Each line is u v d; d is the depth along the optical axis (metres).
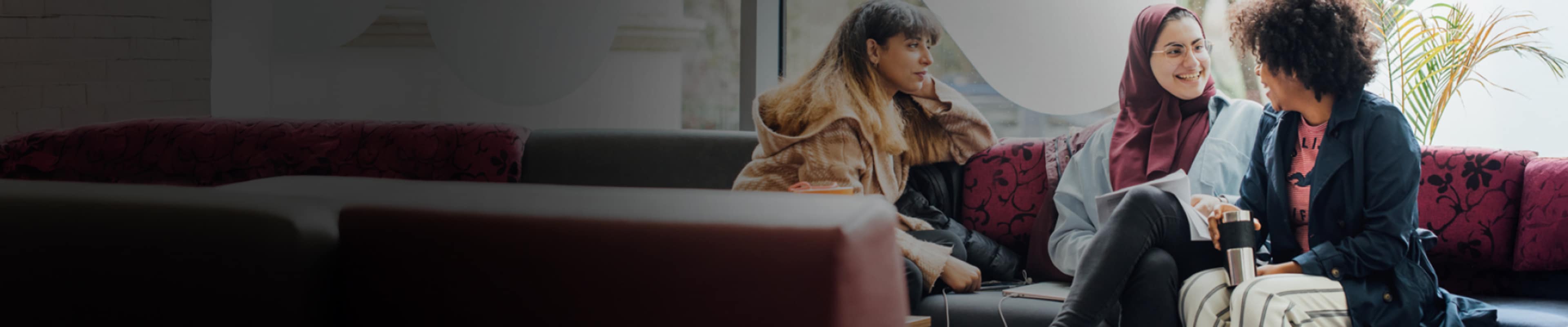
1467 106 3.36
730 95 3.21
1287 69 2.32
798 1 3.02
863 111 2.94
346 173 2.80
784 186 2.90
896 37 2.91
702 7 3.21
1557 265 2.39
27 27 3.00
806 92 2.97
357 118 3.50
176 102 3.38
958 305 2.50
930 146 2.91
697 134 2.89
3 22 2.95
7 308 0.31
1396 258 2.12
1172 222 2.31
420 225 0.30
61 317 0.31
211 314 0.30
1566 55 3.05
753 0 3.04
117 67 3.21
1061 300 2.48
